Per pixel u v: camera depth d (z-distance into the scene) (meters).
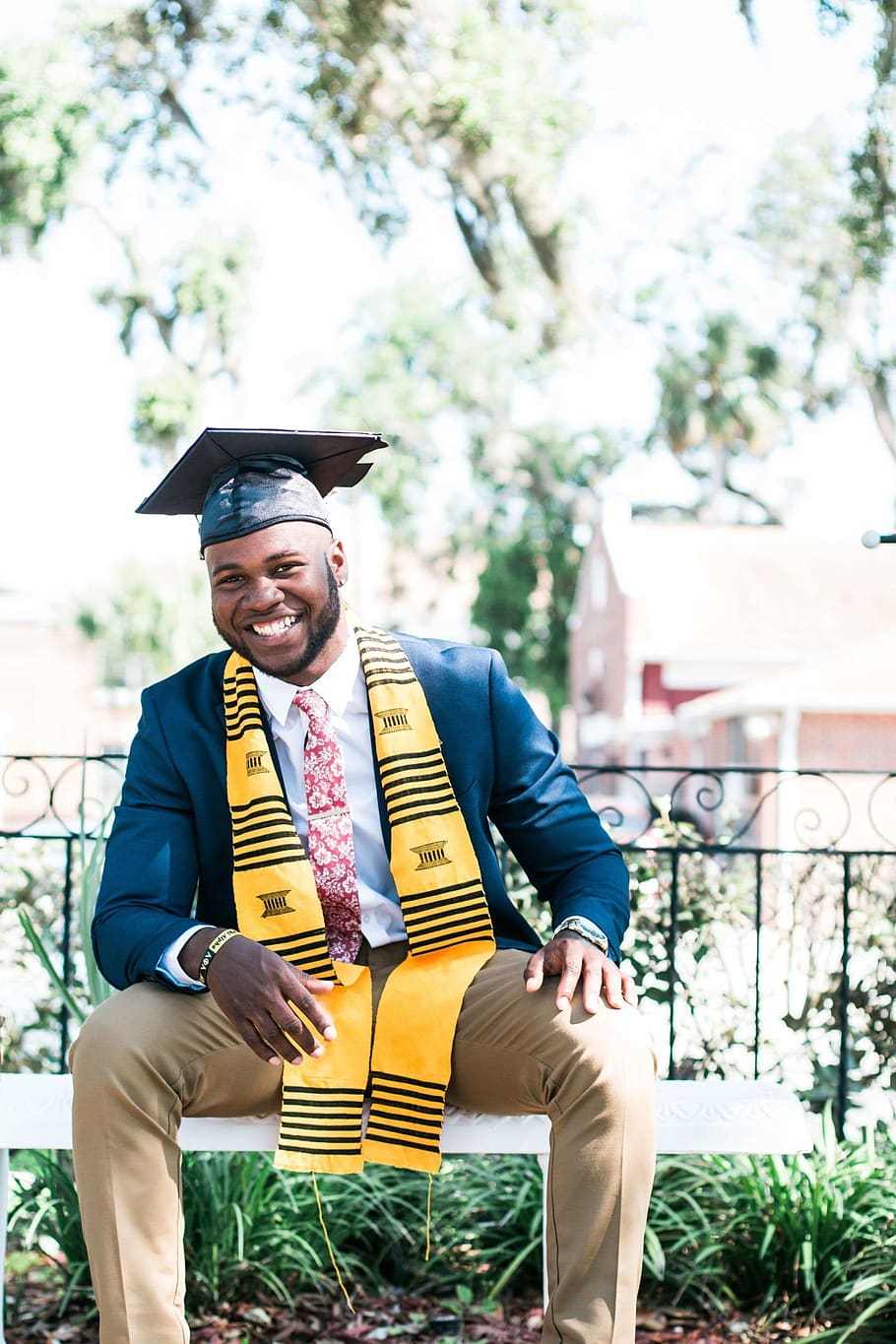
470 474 27.28
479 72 13.70
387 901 2.42
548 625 30.67
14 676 29.81
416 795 2.38
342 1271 3.01
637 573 23.58
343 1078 2.25
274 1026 2.09
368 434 2.38
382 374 24.27
